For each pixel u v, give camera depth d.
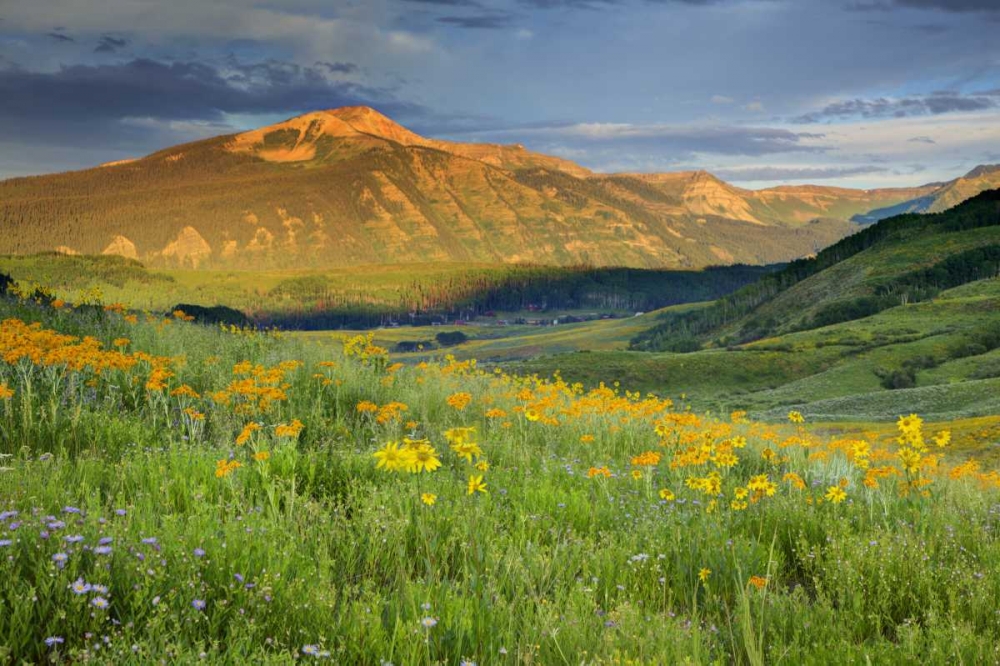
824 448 12.18
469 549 4.98
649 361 172.00
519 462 8.70
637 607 4.43
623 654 3.75
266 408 9.23
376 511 5.58
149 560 3.88
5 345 8.16
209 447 7.52
